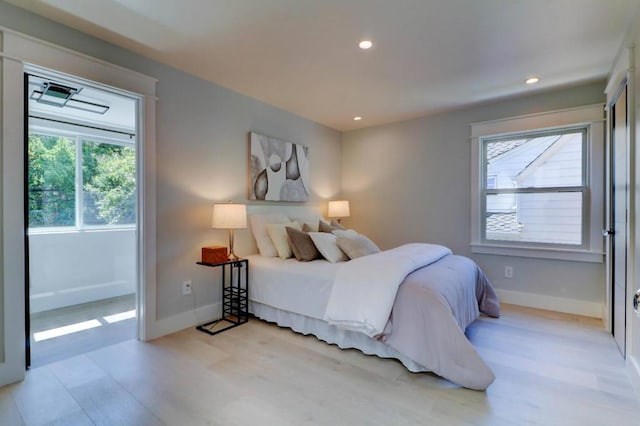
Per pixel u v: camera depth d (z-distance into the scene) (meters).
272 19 2.05
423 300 2.03
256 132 3.54
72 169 3.86
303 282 2.67
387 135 4.43
